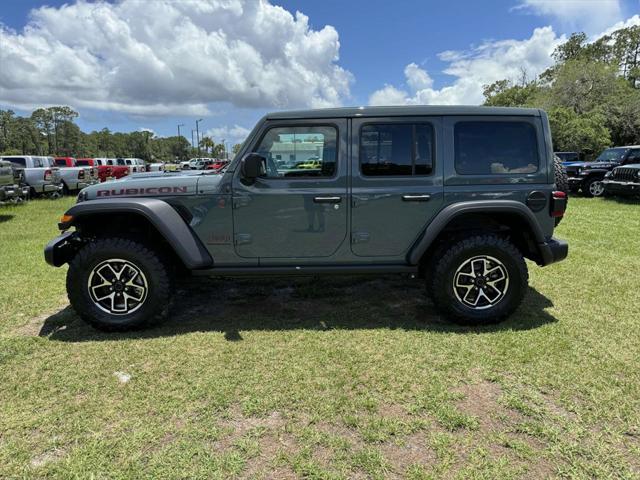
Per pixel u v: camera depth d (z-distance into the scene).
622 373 2.78
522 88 44.62
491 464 2.00
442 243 3.63
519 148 3.55
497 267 3.53
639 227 7.77
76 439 2.21
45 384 2.73
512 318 3.69
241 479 1.93
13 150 90.44
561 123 29.16
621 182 11.70
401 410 2.43
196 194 3.48
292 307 4.06
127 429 2.29
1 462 2.04
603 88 33.00
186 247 3.42
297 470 1.98
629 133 33.69
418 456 2.07
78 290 3.42
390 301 4.20
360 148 3.50
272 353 3.12
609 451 2.09
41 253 6.30
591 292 4.34
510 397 2.53
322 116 3.49
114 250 3.38
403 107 3.52
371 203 3.51
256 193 3.48
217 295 4.41
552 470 1.97
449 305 3.52
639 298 4.16
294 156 3.52
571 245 6.34
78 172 15.85
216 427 2.30
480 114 3.52
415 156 3.52
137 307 3.49
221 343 3.29
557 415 2.37
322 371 2.86
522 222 3.59
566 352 3.07
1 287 4.70
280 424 2.32
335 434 2.24
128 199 3.45
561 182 4.20
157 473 1.97
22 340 3.36
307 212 3.51
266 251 3.57
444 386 2.67
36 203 12.50
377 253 3.60
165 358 3.06
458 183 3.52
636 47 55.47
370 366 2.92
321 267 3.58
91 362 3.01
